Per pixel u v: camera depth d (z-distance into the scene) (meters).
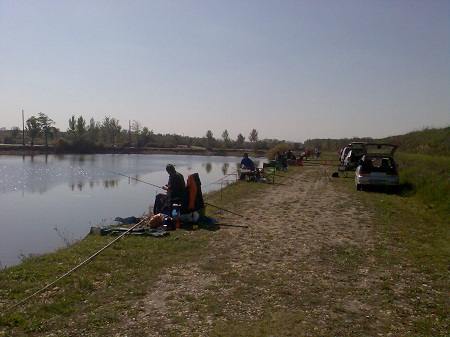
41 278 6.36
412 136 43.34
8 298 5.57
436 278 6.74
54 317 5.07
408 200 15.02
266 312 5.36
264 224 10.84
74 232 12.44
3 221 14.15
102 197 20.58
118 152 82.50
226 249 8.35
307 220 11.41
